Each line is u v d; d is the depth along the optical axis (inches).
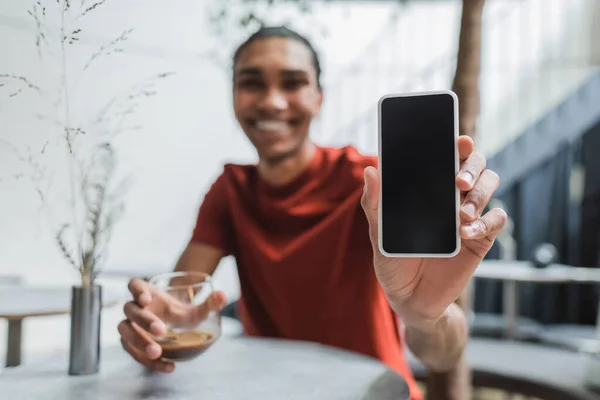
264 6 89.1
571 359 101.2
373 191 25.5
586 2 169.5
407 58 177.8
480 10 50.4
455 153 25.1
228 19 92.4
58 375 30.5
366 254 40.8
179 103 141.0
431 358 37.2
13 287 70.8
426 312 29.0
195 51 138.8
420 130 25.6
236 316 137.0
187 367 32.0
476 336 133.1
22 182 30.4
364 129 177.5
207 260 45.4
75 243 32.9
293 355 34.7
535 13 174.2
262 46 40.9
